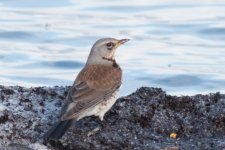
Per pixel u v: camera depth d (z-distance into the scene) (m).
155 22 26.58
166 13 27.94
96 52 11.10
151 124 10.55
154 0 30.03
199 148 10.05
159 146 10.02
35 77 19.64
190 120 10.69
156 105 10.88
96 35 24.59
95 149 9.75
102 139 10.00
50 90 11.34
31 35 24.34
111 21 26.78
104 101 10.30
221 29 25.16
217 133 10.49
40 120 10.31
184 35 24.83
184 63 21.41
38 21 26.45
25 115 10.40
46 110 10.66
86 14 27.86
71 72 20.39
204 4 29.33
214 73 20.30
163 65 21.06
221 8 28.55
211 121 10.66
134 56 22.03
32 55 21.97
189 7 28.84
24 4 29.42
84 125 10.45
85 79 10.47
